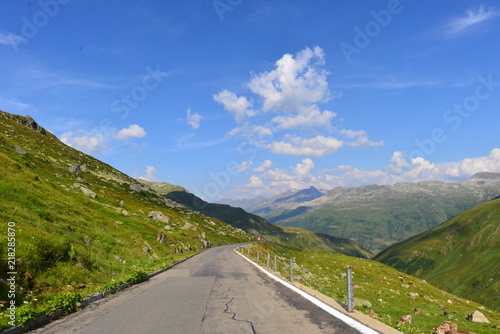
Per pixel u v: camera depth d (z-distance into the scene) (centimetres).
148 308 1032
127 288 1551
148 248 3988
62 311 963
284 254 7262
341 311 923
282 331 714
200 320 843
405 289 4612
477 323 2223
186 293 1345
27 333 758
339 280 4503
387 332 689
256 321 817
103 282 1596
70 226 2823
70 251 1630
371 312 1080
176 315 913
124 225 4697
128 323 831
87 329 780
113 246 3075
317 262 6425
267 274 2116
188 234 7369
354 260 7438
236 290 1399
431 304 3478
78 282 1433
